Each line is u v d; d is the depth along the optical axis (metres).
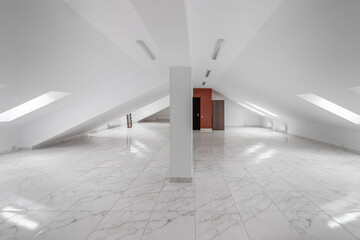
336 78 4.19
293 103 7.86
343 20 2.68
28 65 3.90
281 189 4.21
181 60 4.23
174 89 4.70
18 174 5.29
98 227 2.92
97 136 12.25
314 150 7.93
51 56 3.97
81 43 4.06
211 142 9.91
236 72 7.88
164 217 3.17
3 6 2.47
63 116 8.03
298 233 2.75
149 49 5.18
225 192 4.08
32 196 3.96
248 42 4.82
